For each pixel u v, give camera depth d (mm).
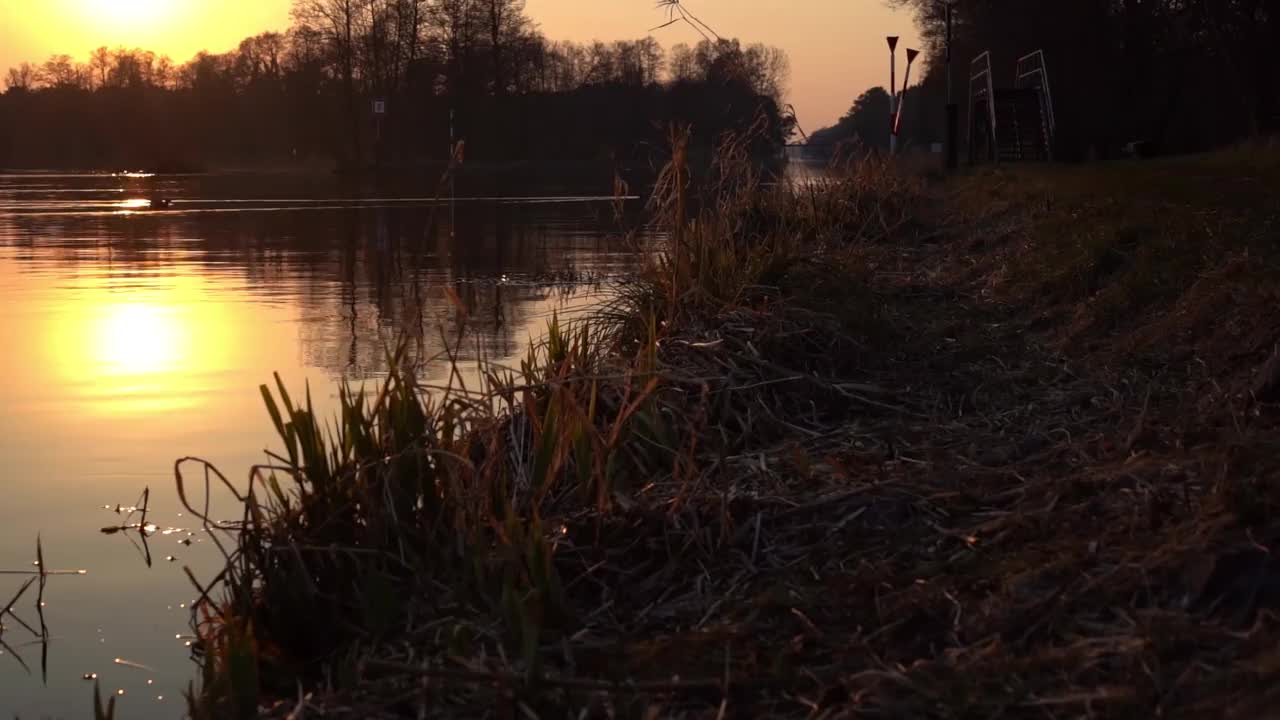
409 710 2805
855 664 2670
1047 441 4203
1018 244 8461
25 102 94500
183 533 4391
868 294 6562
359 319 9281
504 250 15742
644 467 4312
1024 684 2404
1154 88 34781
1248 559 2613
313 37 70500
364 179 53094
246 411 6164
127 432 5727
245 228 19719
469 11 69812
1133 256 6730
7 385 6766
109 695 3162
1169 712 2188
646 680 2764
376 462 3701
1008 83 37938
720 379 4965
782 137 8352
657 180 6707
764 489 3943
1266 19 28203
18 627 3609
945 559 3178
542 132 68688
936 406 4977
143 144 91938
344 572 3576
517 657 2973
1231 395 4086
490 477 3898
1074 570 2846
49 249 15352
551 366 5047
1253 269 5547
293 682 3201
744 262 6871
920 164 19734
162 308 9859
